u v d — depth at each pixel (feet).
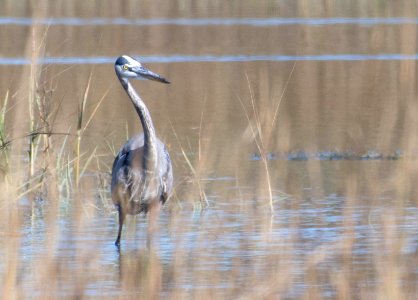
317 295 29.58
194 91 74.28
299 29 102.89
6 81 72.33
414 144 51.65
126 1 121.49
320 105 68.69
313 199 43.70
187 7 118.83
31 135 43.96
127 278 32.24
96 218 41.39
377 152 53.52
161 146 38.83
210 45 95.04
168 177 38.81
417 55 80.74
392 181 45.70
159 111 66.90
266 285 30.50
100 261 34.60
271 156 53.62
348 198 41.50
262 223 39.52
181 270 32.94
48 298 29.55
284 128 60.08
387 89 72.84
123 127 60.39
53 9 114.83
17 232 36.81
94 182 46.57
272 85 75.77
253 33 101.04
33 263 33.55
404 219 39.40
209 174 49.24
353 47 92.89
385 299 28.73
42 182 42.78
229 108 67.36
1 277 31.22
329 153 53.78
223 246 36.06
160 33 101.04
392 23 104.01
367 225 38.52
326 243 35.99
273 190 45.29
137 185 37.96
